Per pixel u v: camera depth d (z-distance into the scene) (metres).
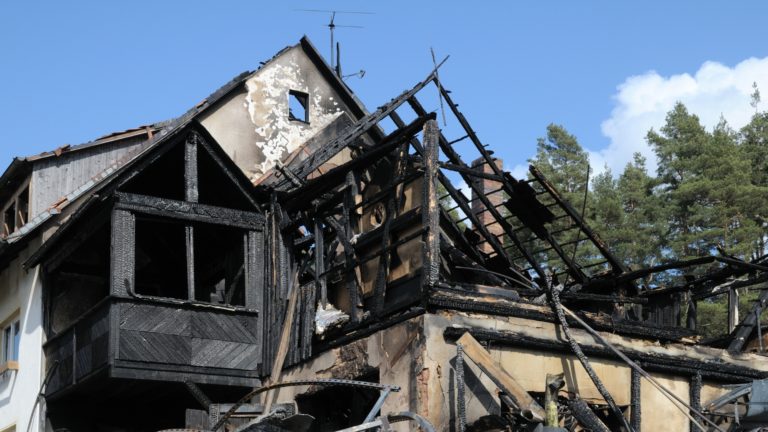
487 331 15.28
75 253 20.70
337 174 18.08
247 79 23.91
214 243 20.34
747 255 32.47
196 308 18.03
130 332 17.38
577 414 14.84
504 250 20.47
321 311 17.73
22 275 21.69
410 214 16.92
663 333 17.19
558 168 38.31
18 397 21.02
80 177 23.02
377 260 17.83
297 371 17.75
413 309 15.30
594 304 20.20
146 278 21.28
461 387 14.60
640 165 40.62
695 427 16.81
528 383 15.55
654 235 34.81
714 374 17.34
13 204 23.97
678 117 39.19
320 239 18.28
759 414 15.36
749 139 40.56
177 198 19.92
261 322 18.64
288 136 24.06
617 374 16.44
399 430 14.92
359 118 24.95
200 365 17.81
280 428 12.68
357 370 16.33
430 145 16.28
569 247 32.88
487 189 23.19
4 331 22.94
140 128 23.75
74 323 18.88
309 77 24.77
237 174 19.03
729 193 34.91
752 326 18.81
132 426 19.91
